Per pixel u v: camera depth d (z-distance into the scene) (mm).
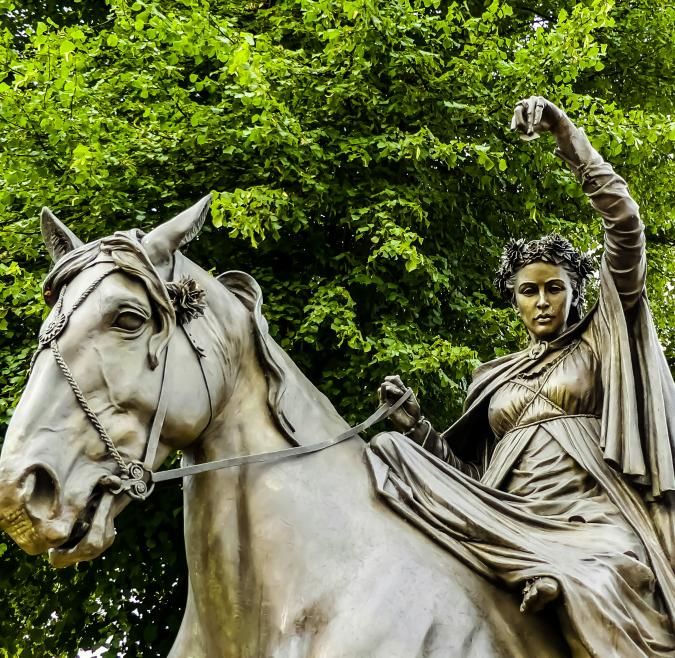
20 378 5758
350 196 6266
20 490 2145
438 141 6152
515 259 3199
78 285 2416
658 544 2688
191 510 2568
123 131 6227
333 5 6387
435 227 6707
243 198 5617
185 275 2584
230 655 2445
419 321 6543
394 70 6387
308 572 2414
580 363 3006
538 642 2469
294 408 2695
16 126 6145
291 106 6406
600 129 6402
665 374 2957
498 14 6574
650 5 7539
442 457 3168
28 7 7762
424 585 2424
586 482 2824
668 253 8039
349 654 2260
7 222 6344
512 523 2643
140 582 6426
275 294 6277
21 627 7297
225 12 7211
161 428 2379
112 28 6957
